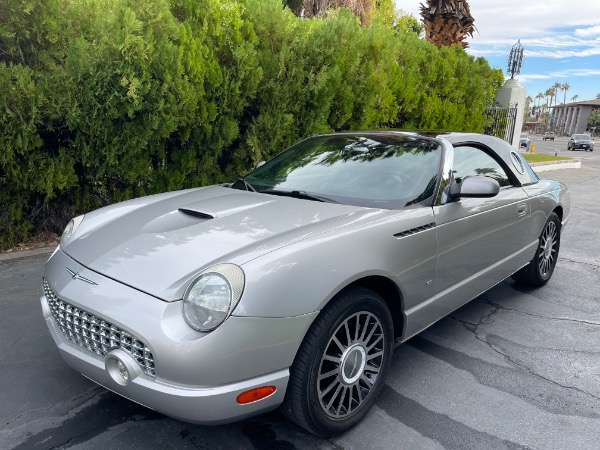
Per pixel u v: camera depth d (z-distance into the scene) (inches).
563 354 130.4
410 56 383.6
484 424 99.3
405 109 382.0
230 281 76.7
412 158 124.6
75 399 102.7
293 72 260.4
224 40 244.5
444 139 131.3
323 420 88.1
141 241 94.0
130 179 221.6
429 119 410.6
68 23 195.3
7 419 95.5
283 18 259.1
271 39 262.1
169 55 212.8
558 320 153.2
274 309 77.7
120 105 206.1
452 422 99.5
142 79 202.8
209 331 74.4
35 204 217.5
